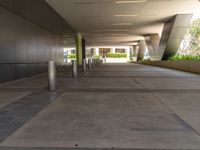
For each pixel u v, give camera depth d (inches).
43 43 637.9
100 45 2331.4
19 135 135.1
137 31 1201.4
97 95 272.1
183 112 188.1
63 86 357.4
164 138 129.3
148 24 964.0
